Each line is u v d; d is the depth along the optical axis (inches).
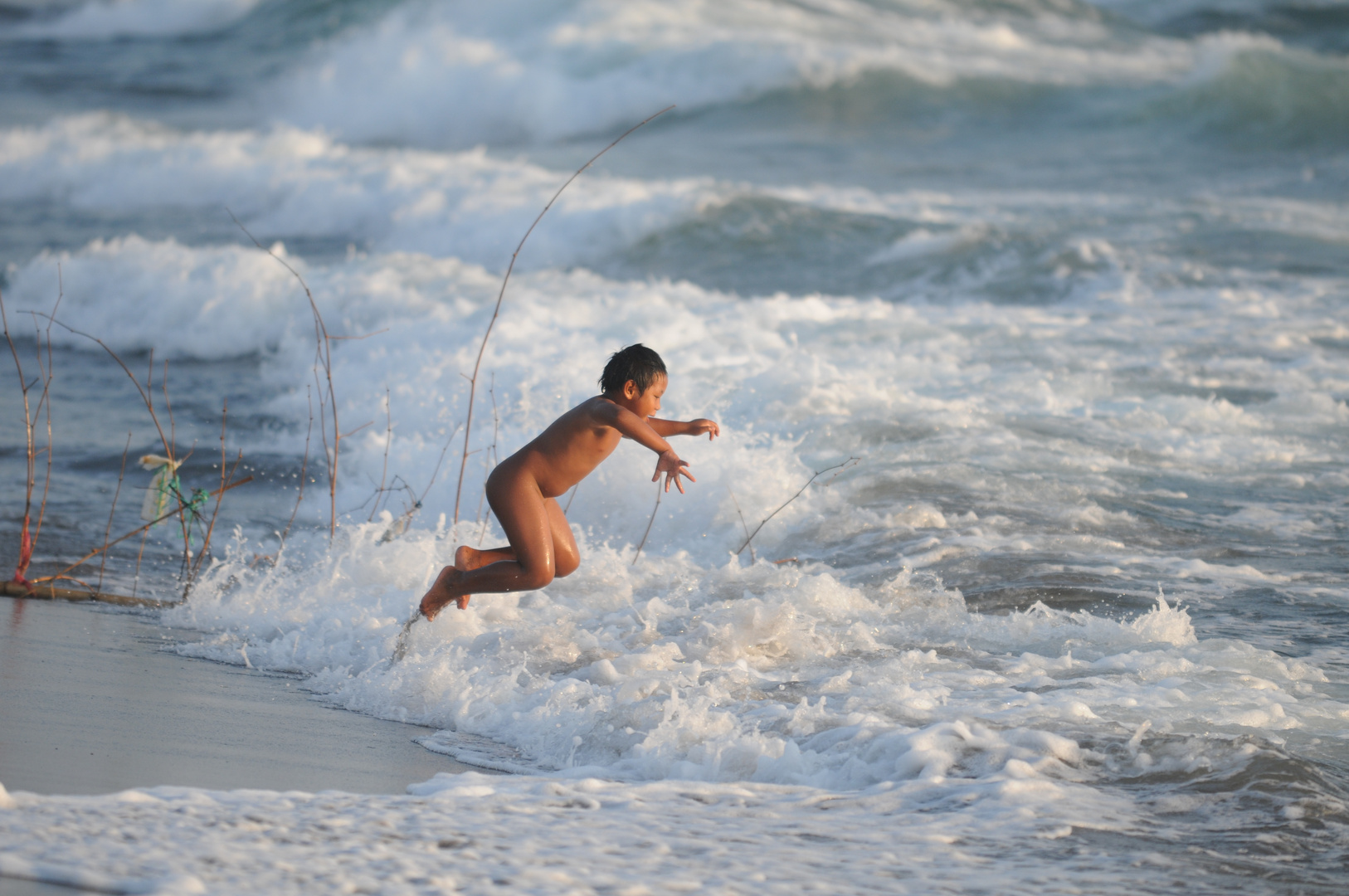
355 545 1101.7
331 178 3595.0
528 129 4847.4
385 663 808.9
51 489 1446.9
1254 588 990.4
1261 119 4116.6
